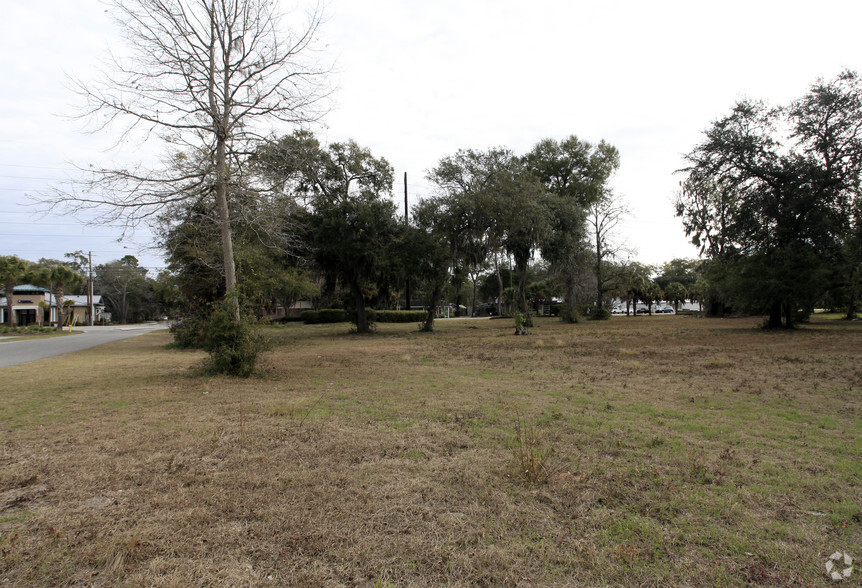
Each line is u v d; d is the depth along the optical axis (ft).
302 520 11.27
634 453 15.89
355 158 86.07
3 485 13.83
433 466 14.80
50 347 73.20
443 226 88.28
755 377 31.96
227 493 12.90
